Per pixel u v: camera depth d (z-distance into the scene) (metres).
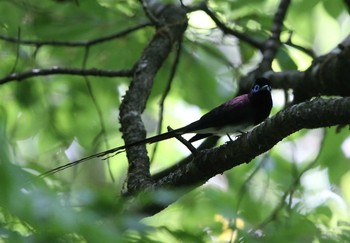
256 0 11.37
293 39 13.48
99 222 4.04
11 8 12.09
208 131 9.19
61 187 5.07
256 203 9.90
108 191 4.36
